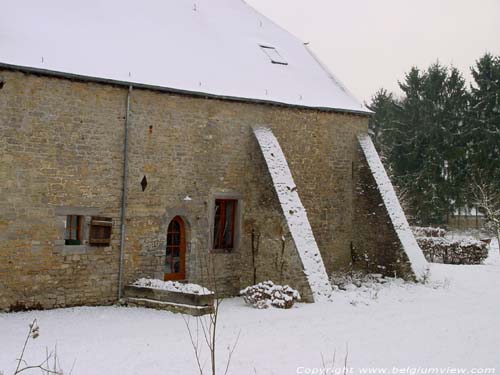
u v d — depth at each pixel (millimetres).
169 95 15234
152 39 16375
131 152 14547
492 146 38000
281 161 16625
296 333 11734
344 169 19234
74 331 11289
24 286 12883
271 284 14805
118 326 11805
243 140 16719
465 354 10523
